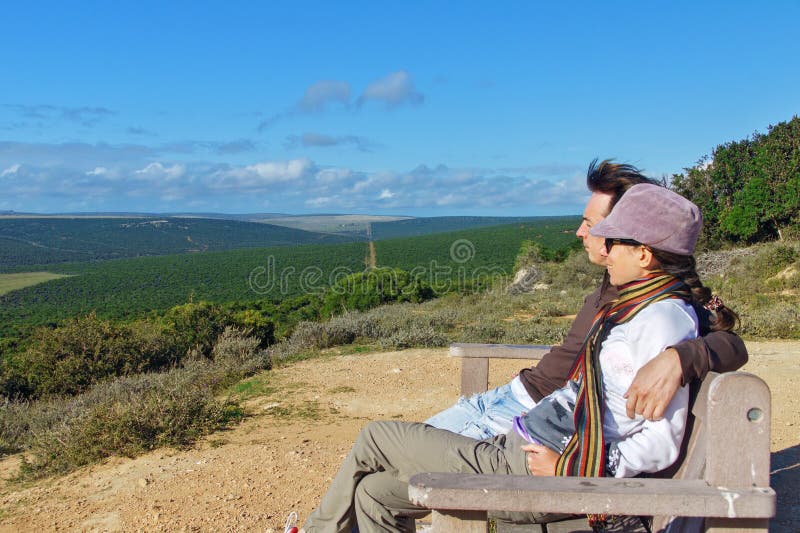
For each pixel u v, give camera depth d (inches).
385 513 83.3
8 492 187.5
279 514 144.5
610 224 76.4
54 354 451.8
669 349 66.5
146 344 481.1
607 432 72.1
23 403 412.8
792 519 88.1
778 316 390.3
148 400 231.1
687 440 71.9
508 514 80.0
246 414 254.5
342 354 388.5
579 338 96.0
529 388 100.4
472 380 124.9
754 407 58.2
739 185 978.7
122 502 162.2
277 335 586.2
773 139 965.2
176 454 202.8
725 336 69.5
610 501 57.9
